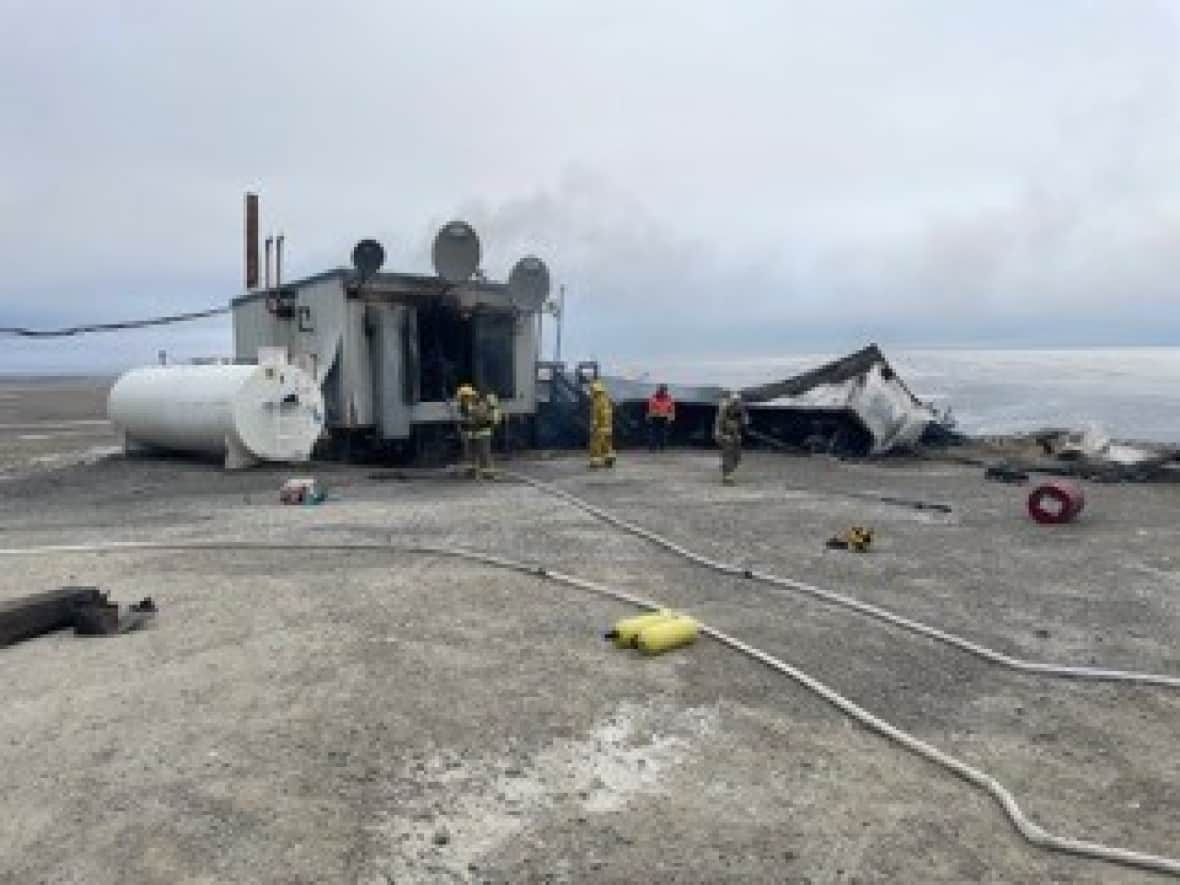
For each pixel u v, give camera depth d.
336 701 6.21
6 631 7.34
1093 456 21.56
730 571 10.09
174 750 5.49
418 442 20.92
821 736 5.92
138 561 10.25
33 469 20.25
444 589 9.06
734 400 17.91
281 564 10.10
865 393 23.17
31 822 4.72
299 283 20.70
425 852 4.51
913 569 10.56
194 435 19.08
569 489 16.67
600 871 4.38
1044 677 7.13
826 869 4.43
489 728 5.86
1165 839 4.79
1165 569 10.83
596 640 7.62
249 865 4.37
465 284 21.05
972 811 5.03
